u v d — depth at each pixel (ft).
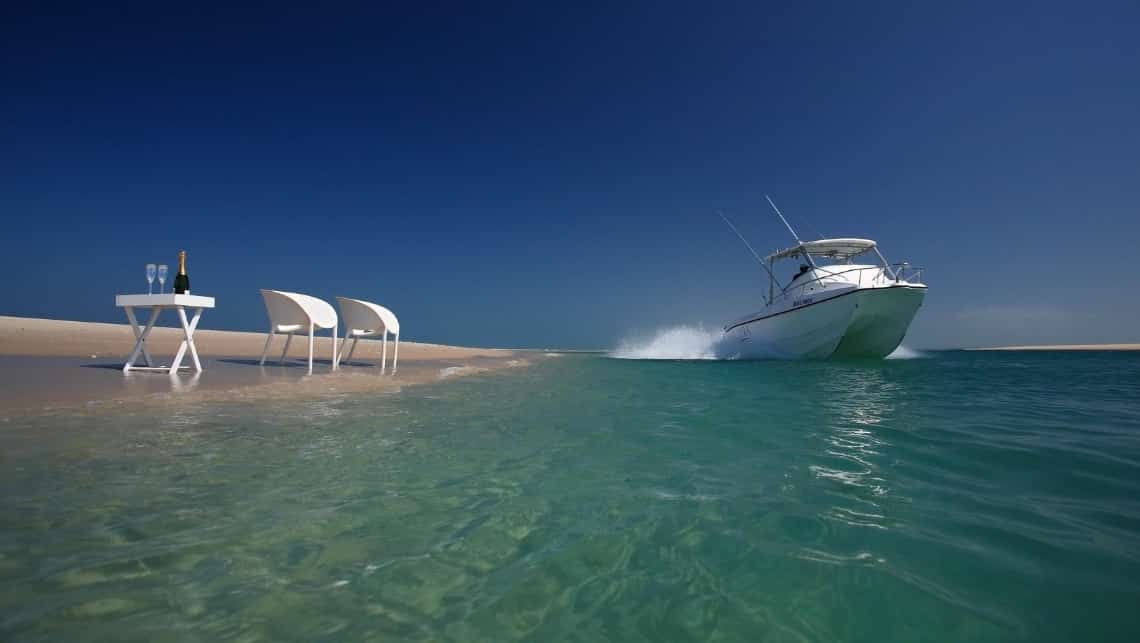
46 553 5.87
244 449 11.10
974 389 28.40
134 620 4.65
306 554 6.19
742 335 71.31
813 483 9.50
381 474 9.74
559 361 67.72
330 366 33.94
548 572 5.91
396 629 4.70
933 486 9.38
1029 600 5.32
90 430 12.03
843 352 58.44
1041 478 9.93
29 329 47.91
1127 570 6.01
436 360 53.98
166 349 45.09
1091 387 30.45
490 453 11.65
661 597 5.37
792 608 5.16
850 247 59.77
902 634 4.71
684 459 11.31
